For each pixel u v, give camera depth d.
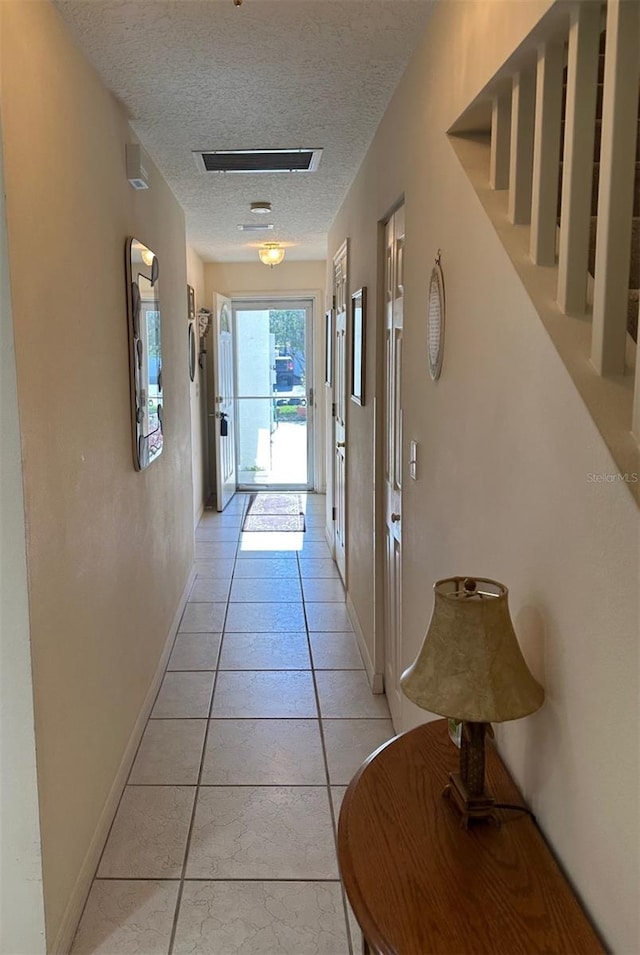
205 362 6.68
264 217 4.62
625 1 0.96
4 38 1.40
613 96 0.98
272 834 2.17
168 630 3.48
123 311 2.51
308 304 7.07
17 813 1.56
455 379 1.67
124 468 2.48
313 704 2.99
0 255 1.40
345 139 2.97
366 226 3.20
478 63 1.48
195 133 2.85
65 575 1.75
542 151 1.25
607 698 0.91
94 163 2.12
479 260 1.47
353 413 3.87
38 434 1.56
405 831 1.16
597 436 0.92
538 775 1.16
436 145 1.84
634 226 1.42
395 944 0.94
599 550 0.93
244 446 7.34
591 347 1.05
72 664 1.81
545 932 0.95
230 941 1.77
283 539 5.63
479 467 1.48
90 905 1.89
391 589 2.87
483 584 1.31
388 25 1.94
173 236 3.90
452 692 1.11
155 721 2.84
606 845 0.92
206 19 1.87
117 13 1.81
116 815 2.25
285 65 2.20
